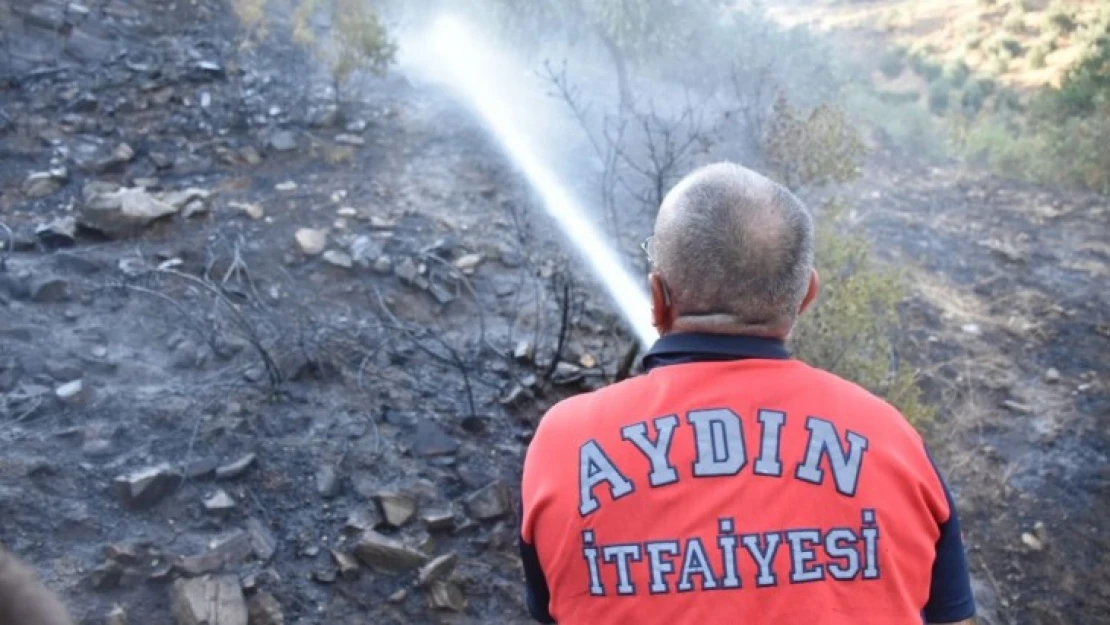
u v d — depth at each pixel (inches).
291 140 290.4
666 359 69.2
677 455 64.6
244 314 206.4
